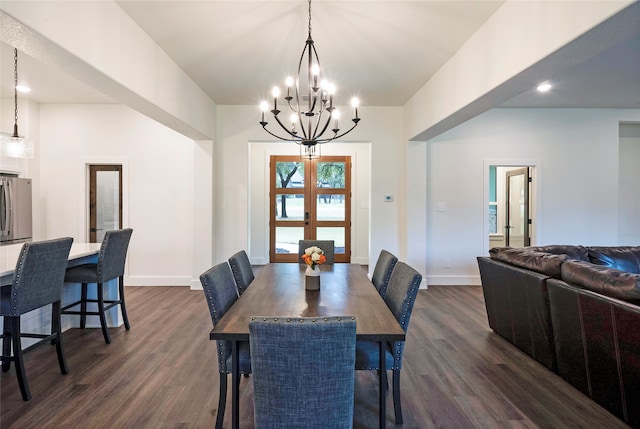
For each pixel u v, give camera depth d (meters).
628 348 1.88
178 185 5.21
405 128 5.14
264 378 1.33
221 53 3.39
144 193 5.20
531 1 2.24
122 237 3.39
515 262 3.00
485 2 2.54
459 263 5.36
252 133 5.16
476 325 3.56
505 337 3.13
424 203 5.16
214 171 5.09
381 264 2.79
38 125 5.08
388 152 5.27
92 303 3.54
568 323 2.32
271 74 3.92
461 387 2.37
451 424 1.97
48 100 4.97
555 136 5.31
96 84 2.64
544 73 2.38
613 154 5.32
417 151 5.13
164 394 2.28
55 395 2.26
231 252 5.20
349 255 7.31
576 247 3.41
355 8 2.63
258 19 2.79
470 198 5.34
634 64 3.61
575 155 5.32
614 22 1.73
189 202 5.22
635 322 1.83
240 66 3.70
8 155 3.63
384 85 4.29
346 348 1.31
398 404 1.95
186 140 5.20
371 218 5.31
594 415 2.04
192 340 3.17
